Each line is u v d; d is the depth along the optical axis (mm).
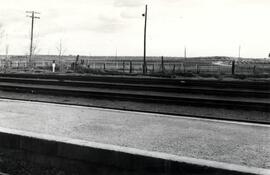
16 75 25031
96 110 10367
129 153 4855
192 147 6145
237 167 4332
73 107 10961
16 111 10062
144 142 6473
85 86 18125
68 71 34906
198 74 29953
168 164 4613
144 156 4762
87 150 5180
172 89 16016
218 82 18750
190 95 15195
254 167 4766
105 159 5035
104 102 13586
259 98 14148
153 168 4711
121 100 13797
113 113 9891
